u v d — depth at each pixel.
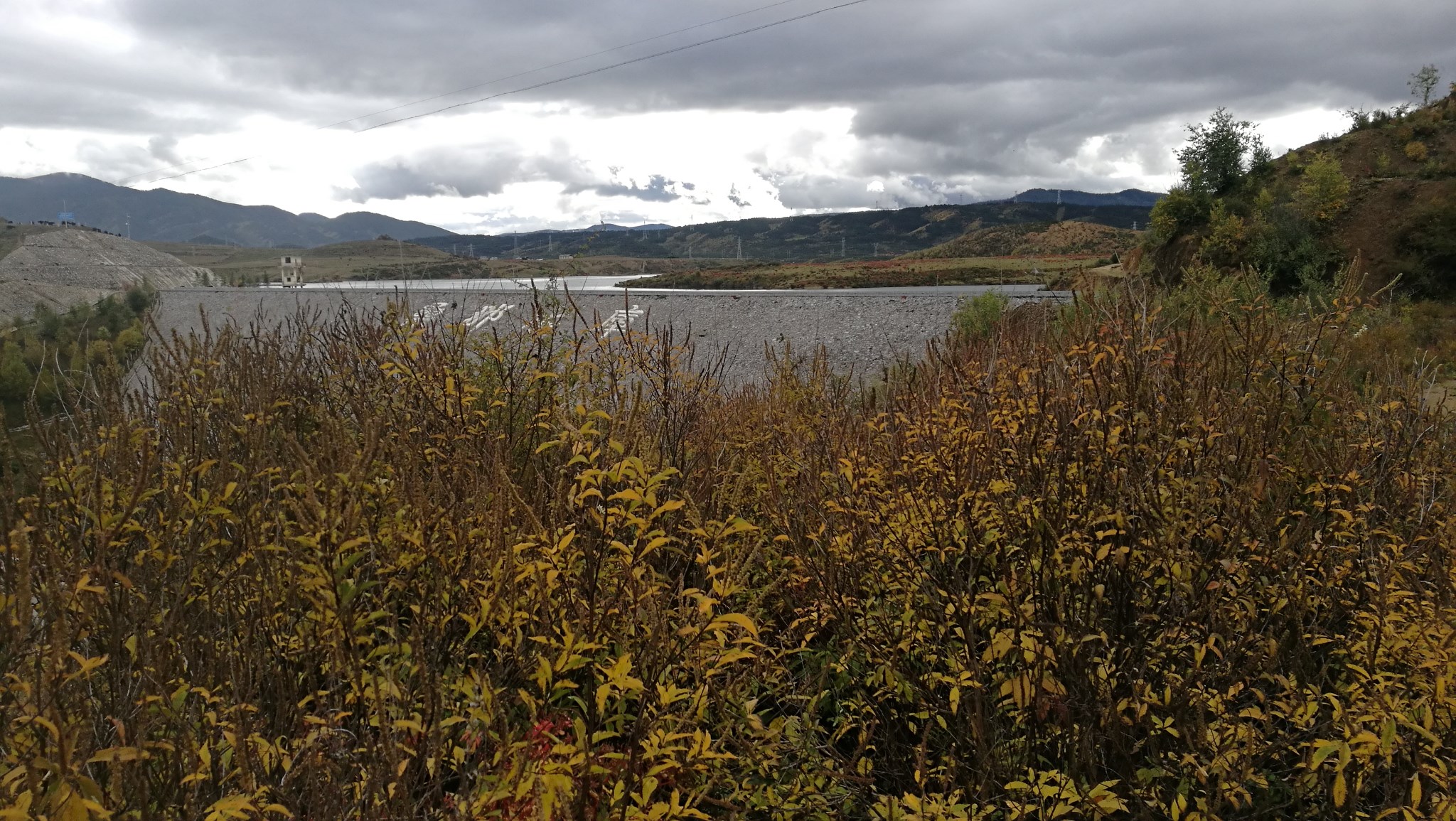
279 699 2.17
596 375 4.22
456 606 2.49
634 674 2.26
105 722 2.03
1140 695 2.51
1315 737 2.64
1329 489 3.11
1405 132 33.03
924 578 2.98
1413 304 22.50
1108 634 2.71
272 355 4.63
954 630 2.97
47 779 1.69
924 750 2.53
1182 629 2.66
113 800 1.66
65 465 2.41
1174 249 31.20
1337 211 28.92
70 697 1.79
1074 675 2.56
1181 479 2.88
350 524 2.08
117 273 106.00
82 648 2.24
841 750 3.16
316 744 1.95
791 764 2.80
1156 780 2.58
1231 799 2.35
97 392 2.90
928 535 3.04
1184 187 33.03
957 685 2.65
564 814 2.01
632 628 2.33
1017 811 2.39
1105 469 2.88
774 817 2.64
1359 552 2.86
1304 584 2.61
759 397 6.10
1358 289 3.96
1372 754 2.39
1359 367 4.71
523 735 2.28
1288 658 2.70
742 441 4.55
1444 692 2.33
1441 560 2.87
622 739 2.51
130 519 2.37
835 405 4.82
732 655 2.29
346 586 2.07
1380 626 2.40
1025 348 4.50
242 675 2.17
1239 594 2.64
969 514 2.90
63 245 118.12
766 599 3.58
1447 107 34.06
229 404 3.60
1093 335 3.51
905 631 3.01
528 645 2.48
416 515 2.45
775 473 3.94
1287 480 3.12
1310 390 3.62
